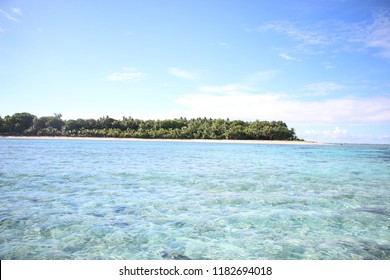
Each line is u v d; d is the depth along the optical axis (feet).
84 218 26.27
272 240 22.17
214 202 32.55
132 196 34.91
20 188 38.60
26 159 75.05
